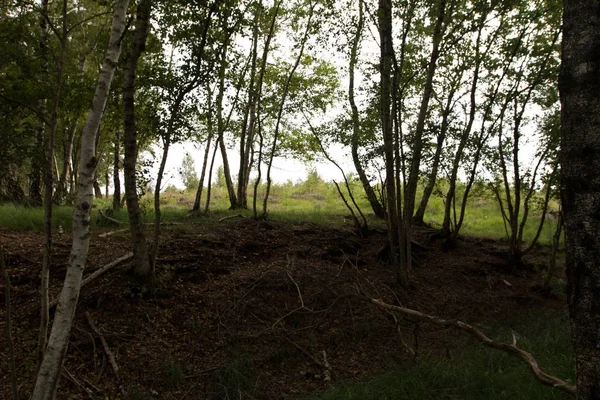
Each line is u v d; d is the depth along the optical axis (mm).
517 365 5211
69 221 8406
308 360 5809
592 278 2336
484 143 9172
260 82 11055
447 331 6805
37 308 5312
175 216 11039
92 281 5934
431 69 8070
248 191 21250
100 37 7992
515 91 8695
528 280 9609
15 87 4520
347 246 9297
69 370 4703
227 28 6242
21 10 4707
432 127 8055
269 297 6852
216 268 7324
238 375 5043
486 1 7523
